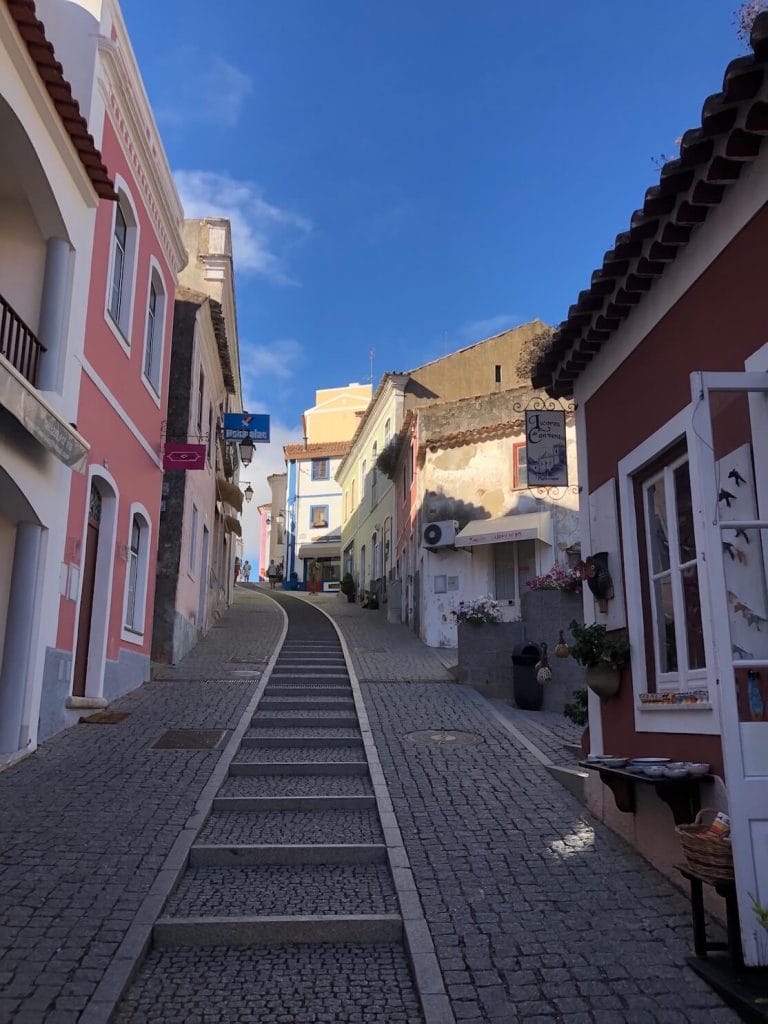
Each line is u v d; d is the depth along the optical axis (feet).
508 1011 12.56
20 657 26.40
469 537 57.93
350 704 36.17
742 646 14.11
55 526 28.14
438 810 22.06
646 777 15.58
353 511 114.52
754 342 14.76
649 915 15.76
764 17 11.60
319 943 15.44
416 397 83.66
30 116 24.91
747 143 14.06
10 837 19.12
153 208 41.14
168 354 45.62
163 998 13.25
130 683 38.45
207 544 64.59
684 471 18.03
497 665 42.04
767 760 13.03
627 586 20.04
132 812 21.22
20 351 27.22
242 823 21.53
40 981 13.06
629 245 17.99
